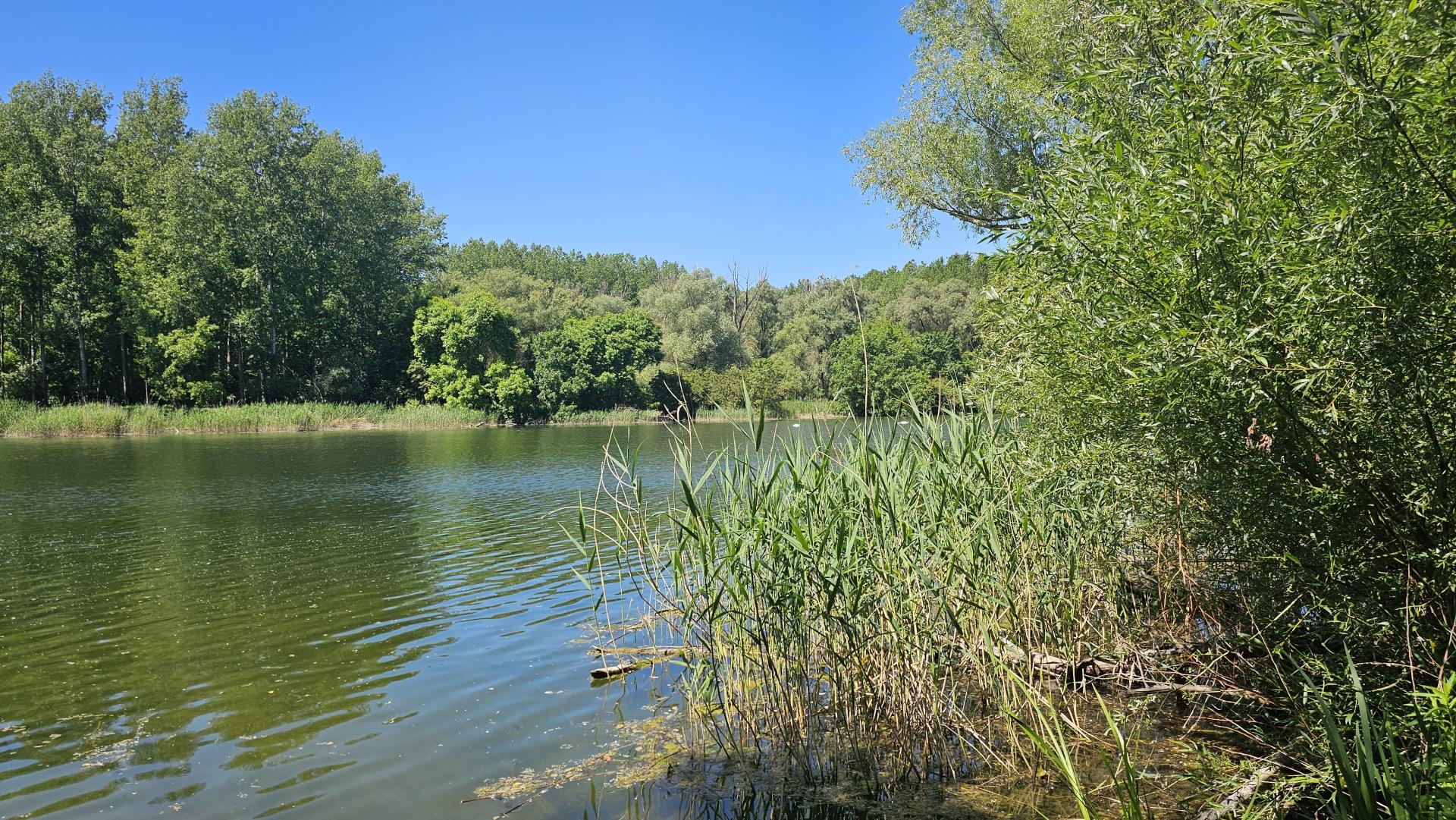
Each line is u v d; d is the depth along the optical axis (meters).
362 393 59.94
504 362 61.47
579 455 32.62
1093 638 7.62
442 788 6.00
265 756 6.57
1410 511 4.57
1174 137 5.06
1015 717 5.51
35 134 49.44
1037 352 6.03
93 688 8.05
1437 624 4.75
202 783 6.11
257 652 9.11
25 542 15.12
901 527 7.00
